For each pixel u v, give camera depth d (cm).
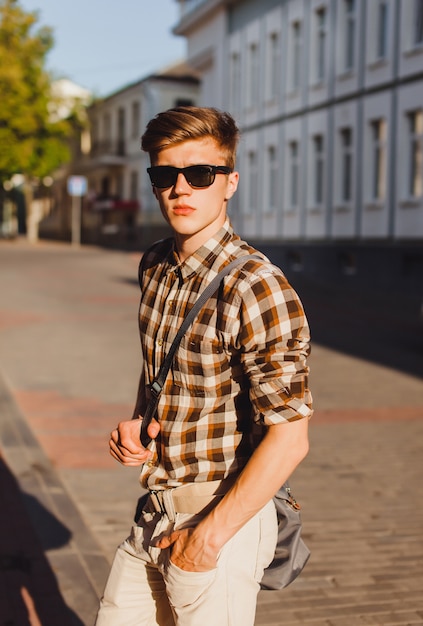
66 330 1376
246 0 3112
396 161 2164
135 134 4684
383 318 1694
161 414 207
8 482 565
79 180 4200
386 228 2212
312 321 1623
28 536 462
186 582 200
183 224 203
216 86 3372
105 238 5019
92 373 1011
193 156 202
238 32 3180
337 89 2459
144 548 217
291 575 220
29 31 4434
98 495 555
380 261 2223
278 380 191
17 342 1239
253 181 3116
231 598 203
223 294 197
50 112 4588
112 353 1165
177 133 201
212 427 202
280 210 2850
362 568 443
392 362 1147
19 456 634
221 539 192
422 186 2081
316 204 2634
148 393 216
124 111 4856
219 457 203
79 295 1922
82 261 3070
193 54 3575
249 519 193
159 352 210
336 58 2458
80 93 5856
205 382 200
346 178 2467
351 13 2416
